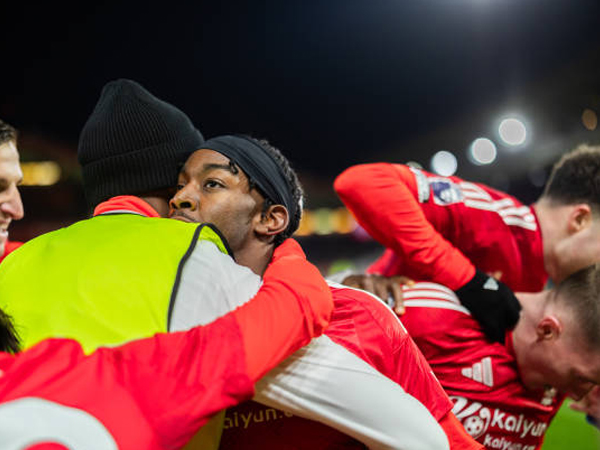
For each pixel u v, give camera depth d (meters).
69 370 0.85
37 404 0.79
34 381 0.83
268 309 1.03
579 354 1.54
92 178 1.52
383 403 1.12
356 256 23.00
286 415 1.24
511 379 1.67
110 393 0.84
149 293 1.04
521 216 2.00
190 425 0.88
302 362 1.11
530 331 1.63
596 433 3.38
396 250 1.86
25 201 15.68
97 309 1.02
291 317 1.04
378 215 1.82
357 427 1.11
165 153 1.50
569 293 1.56
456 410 1.66
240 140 1.39
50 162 16.44
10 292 1.10
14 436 0.75
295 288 1.09
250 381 0.94
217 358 0.93
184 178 1.37
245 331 0.97
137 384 0.88
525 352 1.63
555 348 1.57
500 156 17.28
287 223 1.38
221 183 1.32
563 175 1.97
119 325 1.01
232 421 1.24
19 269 1.14
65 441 0.77
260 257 1.37
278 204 1.38
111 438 0.80
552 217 1.99
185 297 1.06
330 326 1.24
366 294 1.36
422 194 1.91
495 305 1.66
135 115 1.48
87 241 1.13
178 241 1.14
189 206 1.33
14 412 0.77
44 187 15.92
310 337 1.08
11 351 0.96
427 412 1.18
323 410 1.10
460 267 1.74
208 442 1.09
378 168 1.87
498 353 1.67
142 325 1.01
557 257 1.99
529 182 14.52
